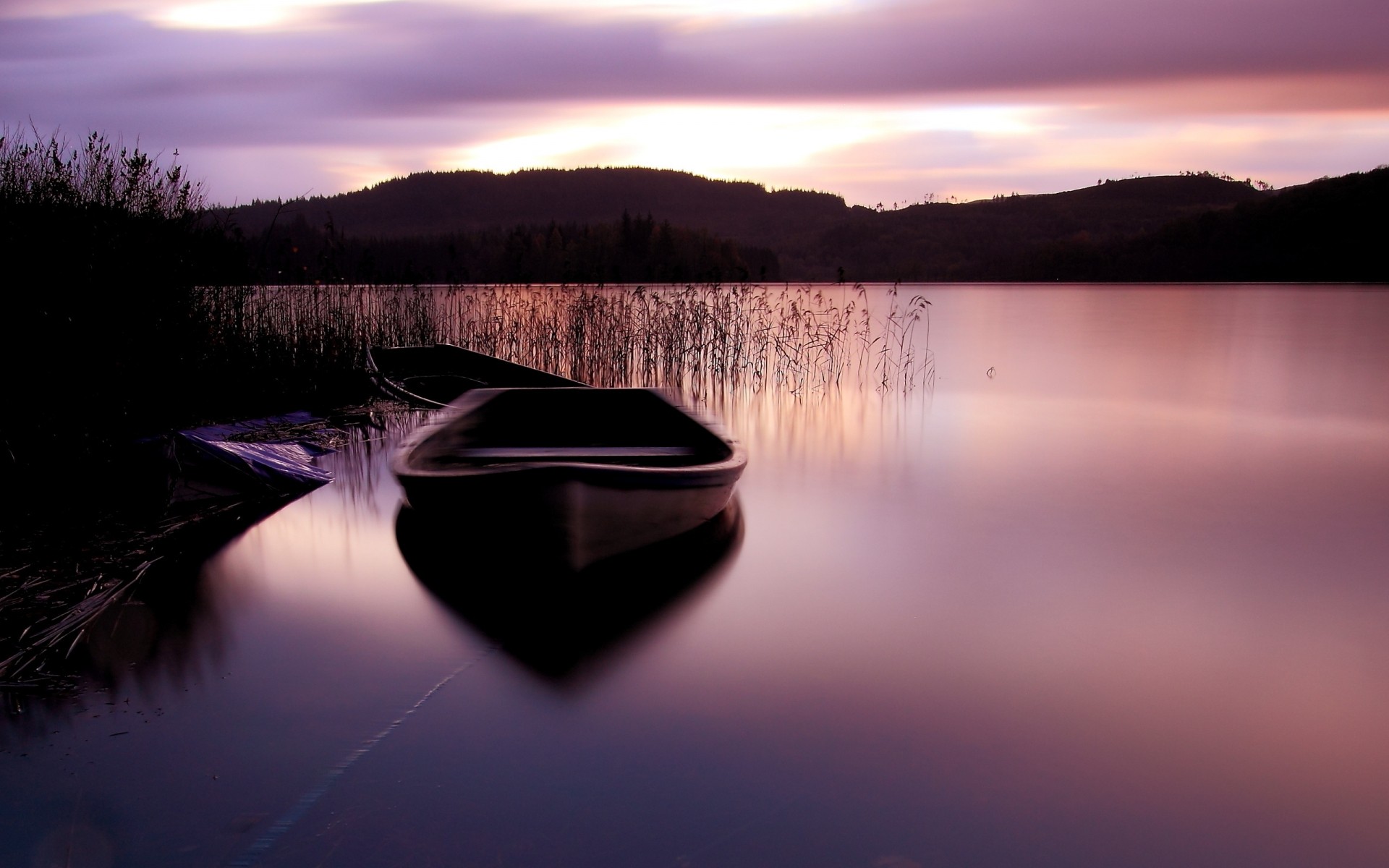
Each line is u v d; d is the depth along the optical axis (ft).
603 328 34.99
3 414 13.99
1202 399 30.45
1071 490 17.97
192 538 13.53
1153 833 7.16
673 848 6.87
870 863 6.76
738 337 35.17
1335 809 7.47
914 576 12.80
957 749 8.28
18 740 7.97
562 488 10.67
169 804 7.17
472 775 7.72
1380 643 10.59
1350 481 18.75
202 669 9.41
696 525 13.57
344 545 13.50
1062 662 10.09
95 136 16.87
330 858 6.64
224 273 20.53
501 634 10.51
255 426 19.89
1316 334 56.18
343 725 8.43
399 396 24.26
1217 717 8.90
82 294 15.30
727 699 9.15
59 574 11.59
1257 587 12.46
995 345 50.47
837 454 21.70
